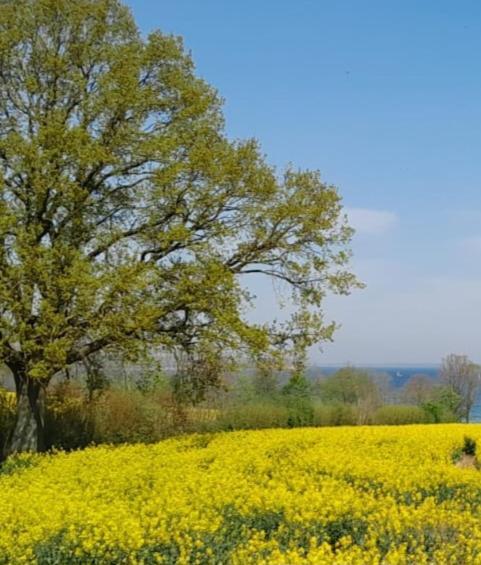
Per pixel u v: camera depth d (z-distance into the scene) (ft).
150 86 59.88
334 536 28.89
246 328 54.44
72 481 39.06
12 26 57.11
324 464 43.04
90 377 59.82
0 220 49.24
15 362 55.72
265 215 58.29
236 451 50.62
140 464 44.55
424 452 52.75
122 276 50.96
